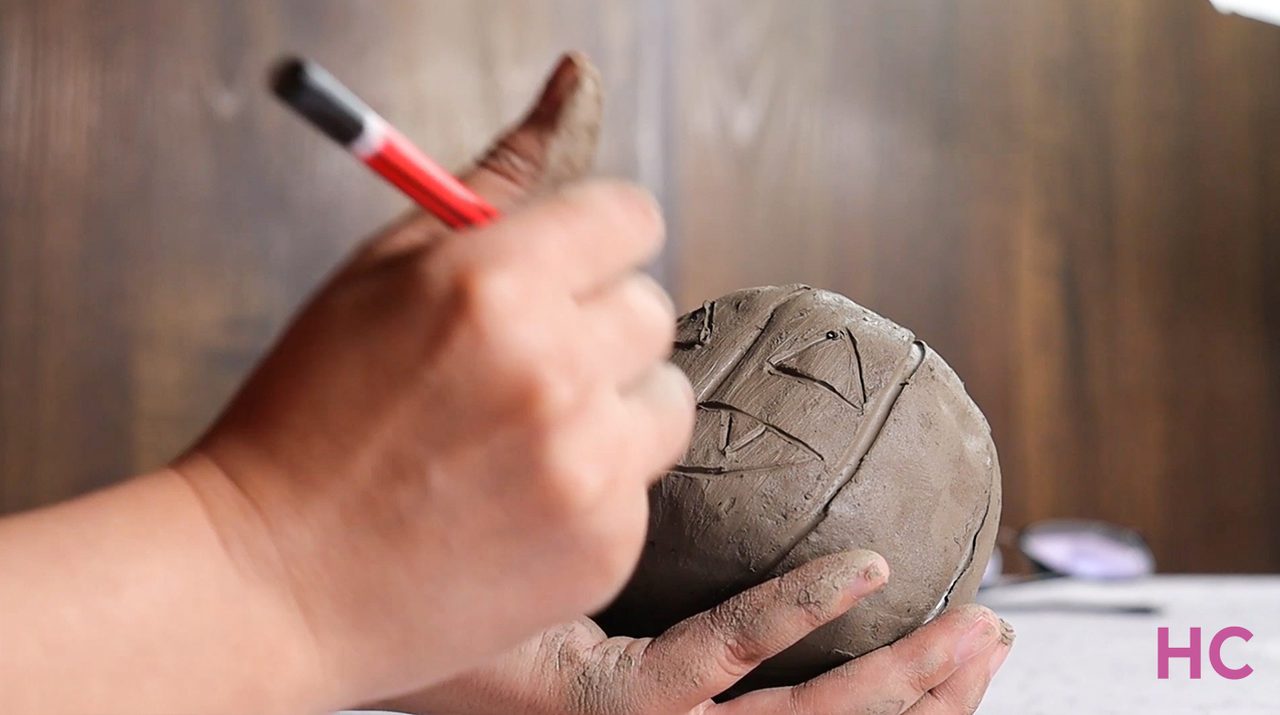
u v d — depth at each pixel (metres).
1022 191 2.17
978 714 0.86
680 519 0.69
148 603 0.40
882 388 0.72
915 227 2.10
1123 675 1.04
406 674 0.44
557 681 0.64
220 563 0.41
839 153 2.05
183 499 0.42
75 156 1.64
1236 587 1.76
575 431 0.40
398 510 0.40
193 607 0.41
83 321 1.64
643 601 0.71
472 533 0.41
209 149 1.70
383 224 1.79
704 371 0.74
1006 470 2.12
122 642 0.40
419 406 0.39
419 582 0.42
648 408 0.44
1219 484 2.32
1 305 1.61
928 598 0.70
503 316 0.39
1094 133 2.23
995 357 2.14
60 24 1.63
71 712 0.39
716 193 1.97
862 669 0.67
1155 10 2.29
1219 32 2.34
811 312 0.76
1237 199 2.36
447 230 0.44
